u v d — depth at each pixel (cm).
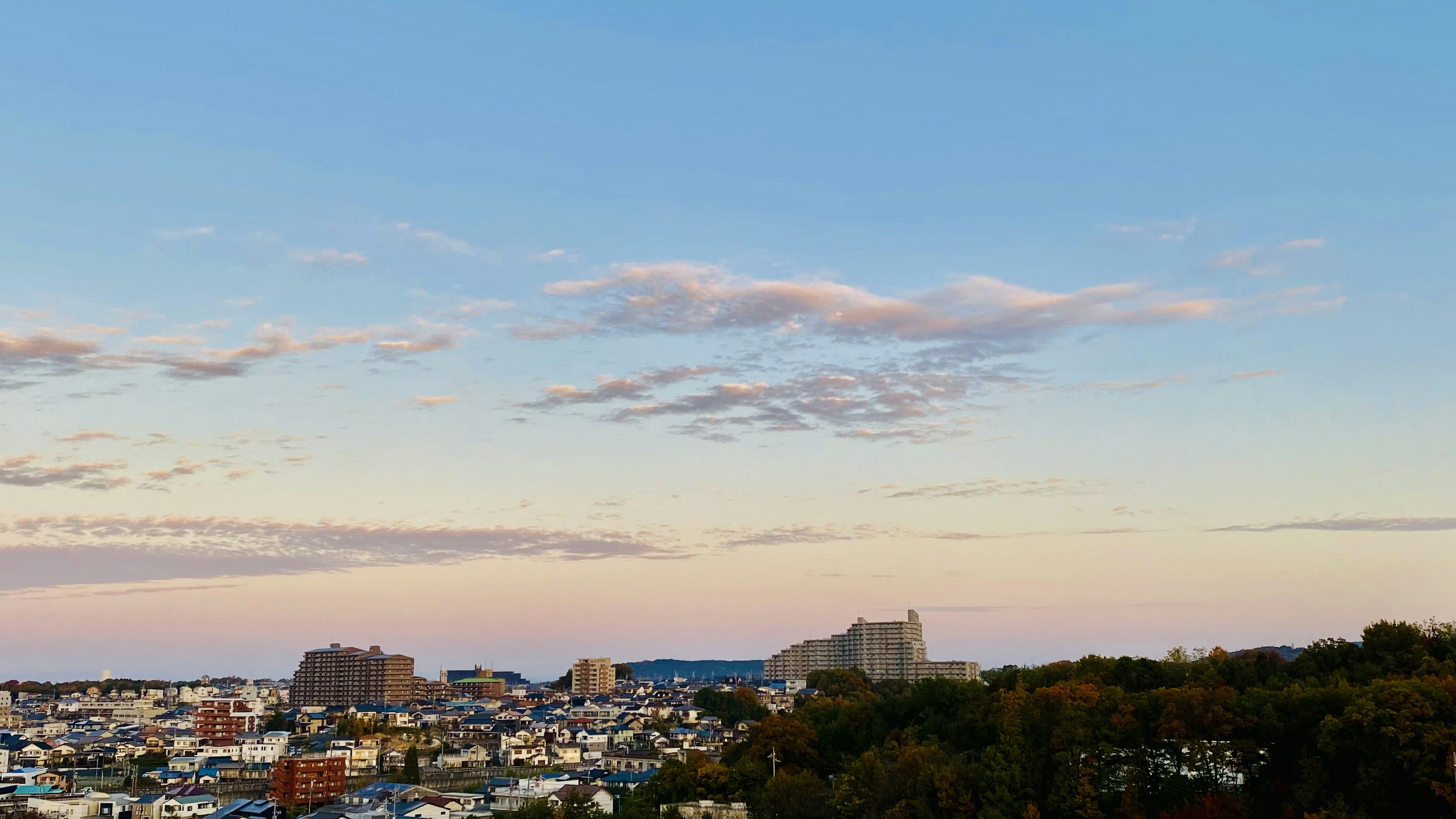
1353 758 19725
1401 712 18600
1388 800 18425
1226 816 19800
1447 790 17338
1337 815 18312
